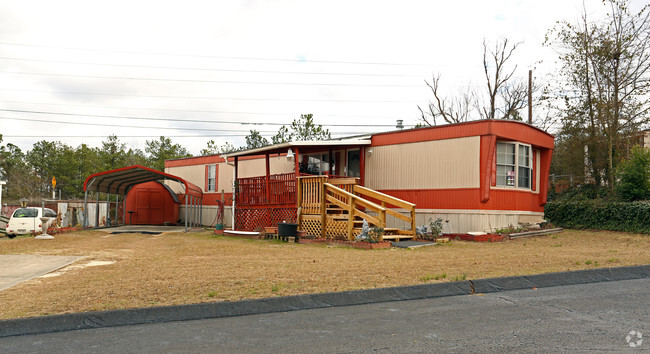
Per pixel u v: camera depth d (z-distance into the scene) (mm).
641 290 6914
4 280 7629
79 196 41125
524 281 7348
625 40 17906
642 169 15828
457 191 14938
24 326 4840
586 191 18672
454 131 15172
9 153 46938
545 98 20641
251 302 5719
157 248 12852
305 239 14086
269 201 17172
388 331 4754
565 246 12445
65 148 43531
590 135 18875
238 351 4137
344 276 7500
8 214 27156
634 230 14883
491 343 4316
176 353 4098
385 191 16953
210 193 24953
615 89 18297
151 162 41062
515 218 15562
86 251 12086
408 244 12727
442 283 6793
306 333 4703
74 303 5688
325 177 14641
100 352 4145
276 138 31281
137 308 5324
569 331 4699
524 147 15992
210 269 8383
